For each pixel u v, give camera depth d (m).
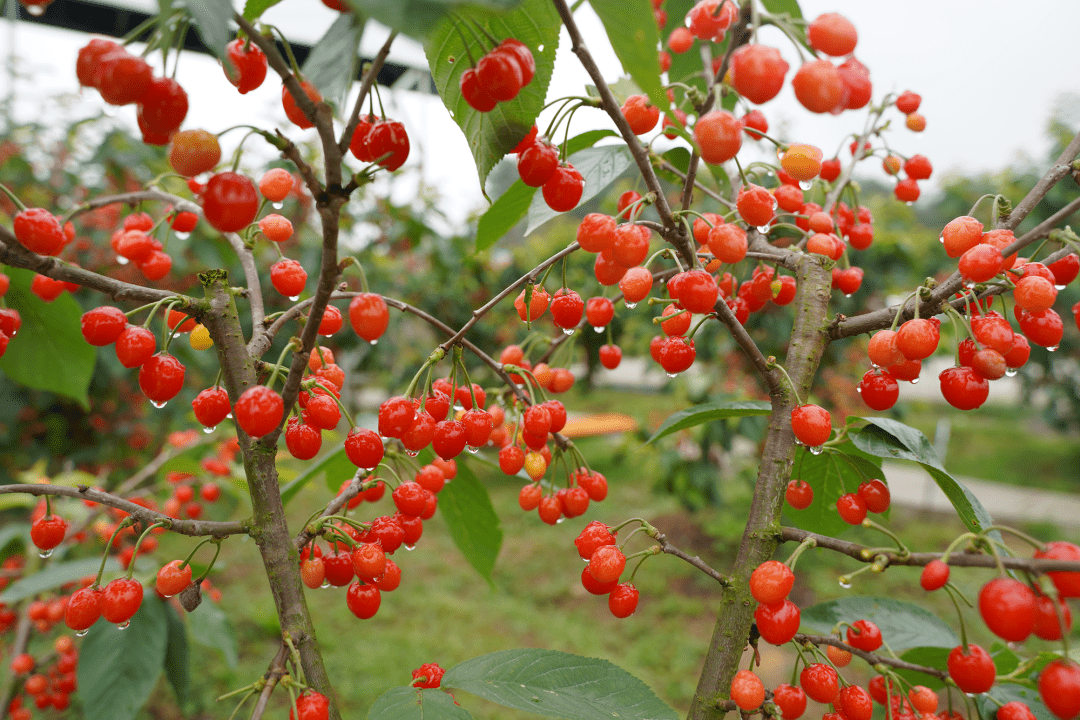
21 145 1.58
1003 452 4.36
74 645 0.91
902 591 1.97
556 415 0.51
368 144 0.42
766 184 0.68
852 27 0.38
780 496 0.47
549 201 0.47
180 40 0.37
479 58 0.44
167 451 1.05
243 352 0.45
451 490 0.64
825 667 0.45
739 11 0.47
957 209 2.95
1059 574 0.37
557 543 2.42
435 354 0.47
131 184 1.60
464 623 1.81
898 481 3.54
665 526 2.53
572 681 0.46
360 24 0.37
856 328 0.48
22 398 1.46
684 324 0.48
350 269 2.03
